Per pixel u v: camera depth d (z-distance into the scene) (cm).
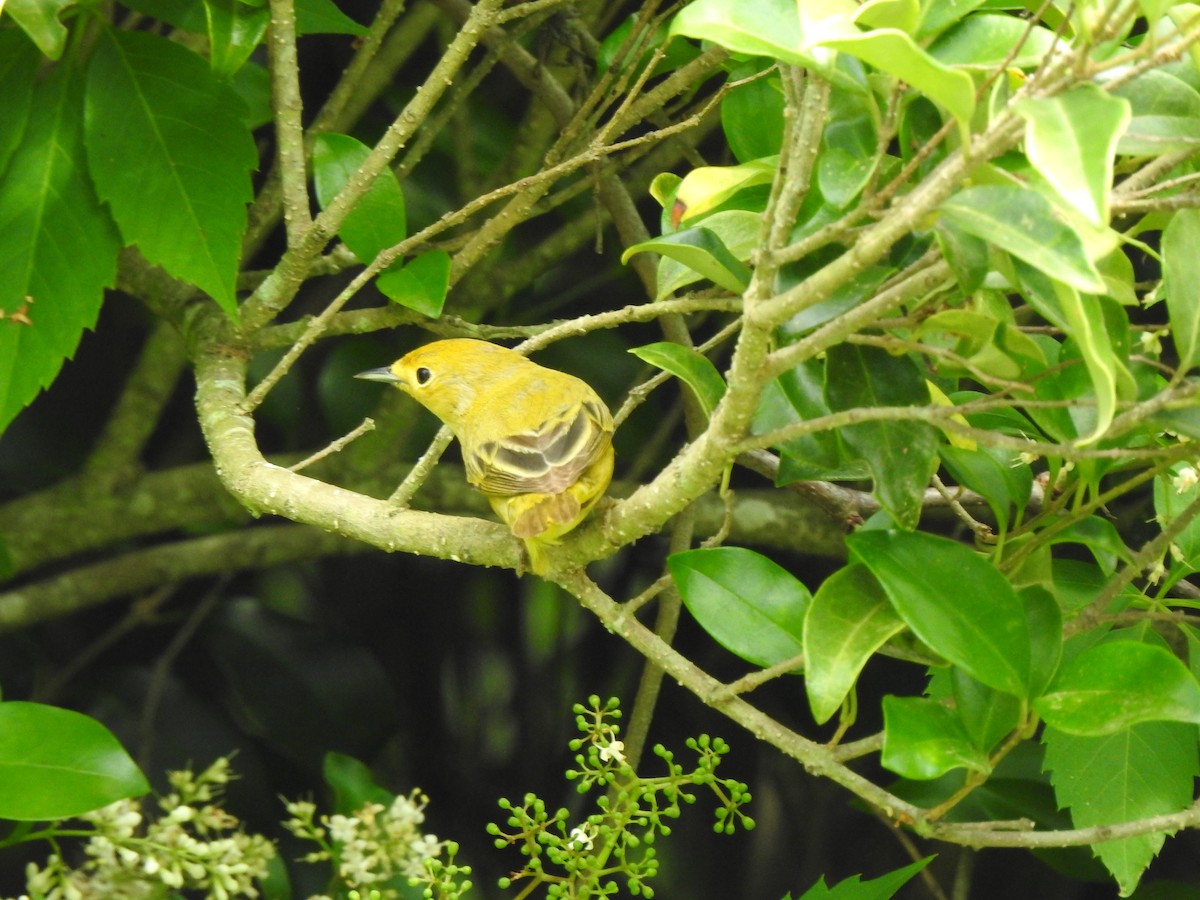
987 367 530
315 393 1179
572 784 1166
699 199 613
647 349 592
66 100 725
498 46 846
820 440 549
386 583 1204
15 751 596
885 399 538
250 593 1191
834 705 500
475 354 712
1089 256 408
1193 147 480
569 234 1073
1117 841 609
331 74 1120
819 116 443
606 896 638
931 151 462
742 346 448
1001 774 912
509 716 1196
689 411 902
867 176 483
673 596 860
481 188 1082
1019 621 516
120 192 699
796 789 1163
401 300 729
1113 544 568
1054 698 513
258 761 1058
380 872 741
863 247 415
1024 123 400
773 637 570
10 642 1090
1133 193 468
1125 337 505
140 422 1070
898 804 519
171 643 1123
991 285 554
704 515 1087
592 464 593
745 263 557
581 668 1188
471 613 1204
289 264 746
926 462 534
